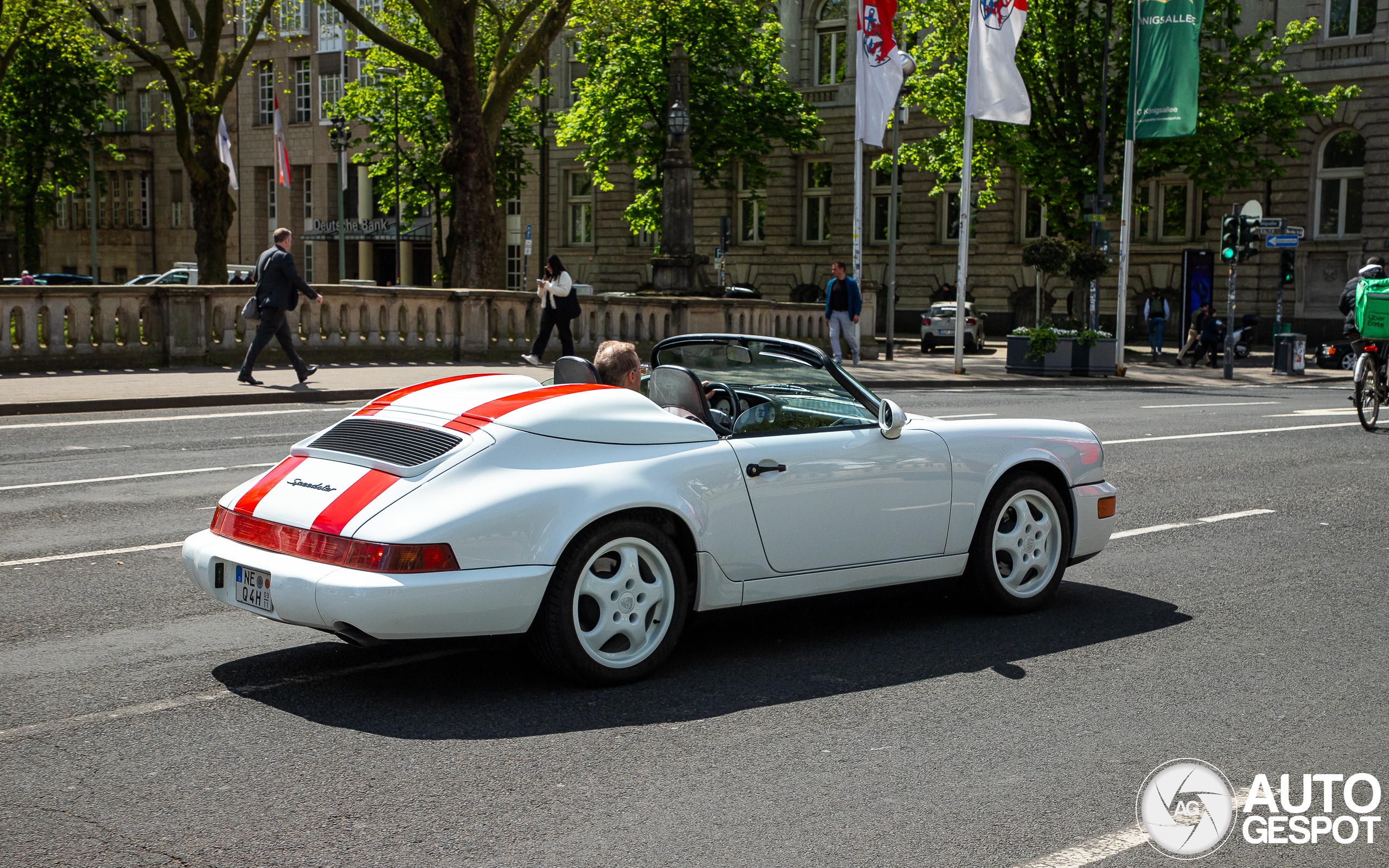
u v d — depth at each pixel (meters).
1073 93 34.03
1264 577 7.13
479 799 3.88
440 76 25.38
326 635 5.79
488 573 4.64
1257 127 33.12
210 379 17.06
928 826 3.70
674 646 5.19
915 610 6.38
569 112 45.16
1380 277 14.52
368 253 61.25
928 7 33.72
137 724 4.57
